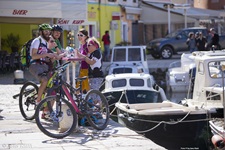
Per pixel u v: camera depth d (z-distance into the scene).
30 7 37.62
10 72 40.56
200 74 26.22
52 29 17.20
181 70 38.56
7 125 16.88
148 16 72.62
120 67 37.09
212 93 24.81
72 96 15.60
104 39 55.94
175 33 58.97
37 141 14.62
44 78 16.31
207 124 21.31
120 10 65.88
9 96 25.80
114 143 14.45
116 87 29.14
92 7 59.03
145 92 29.12
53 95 15.26
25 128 16.34
